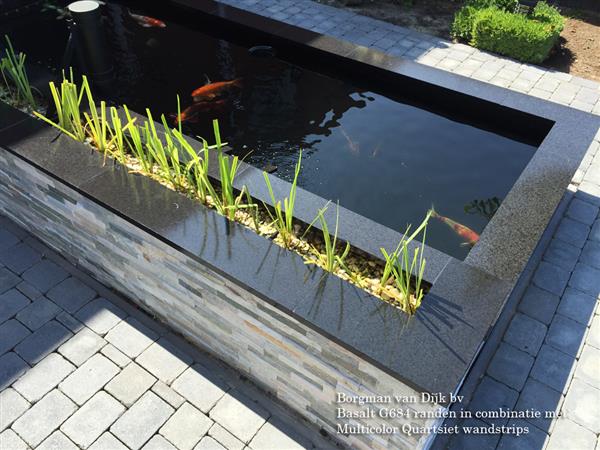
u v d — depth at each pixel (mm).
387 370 2375
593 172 5383
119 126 3381
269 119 4496
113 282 4094
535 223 3197
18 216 4504
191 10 5453
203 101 4652
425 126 4457
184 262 3094
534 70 6891
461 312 2594
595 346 3906
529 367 3768
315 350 2783
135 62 5203
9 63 4062
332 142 4285
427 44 7367
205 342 3711
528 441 3383
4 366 3656
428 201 3746
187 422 3408
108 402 3490
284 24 5211
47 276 4254
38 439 3305
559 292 4250
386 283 2828
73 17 4523
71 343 3805
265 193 3254
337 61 4895
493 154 4180
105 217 3381
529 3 7227
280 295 2656
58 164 3406
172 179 3338
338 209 3168
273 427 3412
